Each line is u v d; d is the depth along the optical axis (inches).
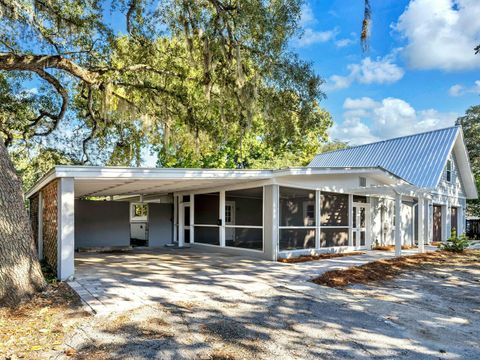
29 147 659.4
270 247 399.9
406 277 327.3
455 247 531.5
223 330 173.6
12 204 208.2
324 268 344.2
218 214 492.7
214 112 539.5
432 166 661.3
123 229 563.2
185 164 941.2
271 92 407.2
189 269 335.0
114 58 470.0
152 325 176.7
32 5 327.6
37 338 159.2
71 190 285.9
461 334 179.8
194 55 452.4
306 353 151.4
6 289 199.9
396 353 154.5
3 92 530.0
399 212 466.9
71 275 280.4
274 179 397.4
